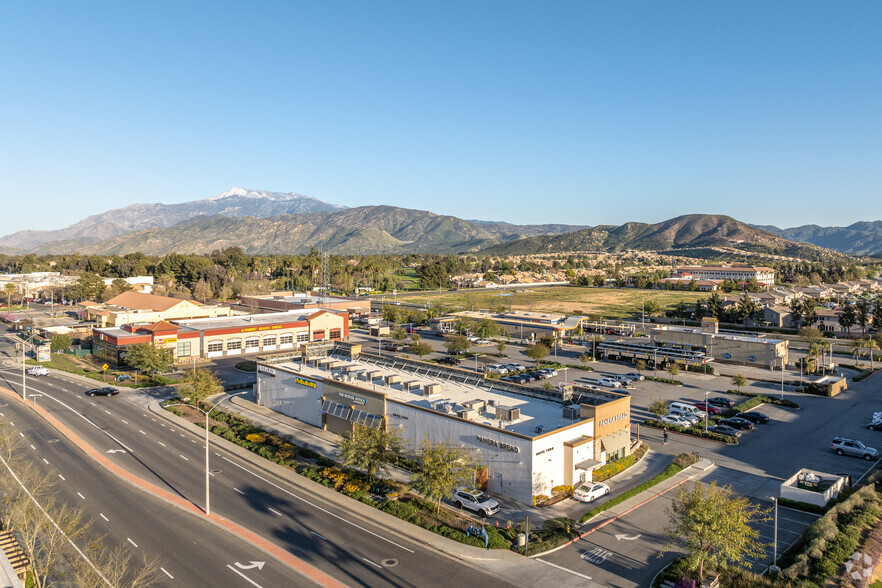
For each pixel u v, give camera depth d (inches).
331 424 2504.9
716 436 2417.6
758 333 5831.7
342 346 3154.5
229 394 3206.2
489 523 1619.1
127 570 1322.6
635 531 1579.7
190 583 1274.6
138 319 4751.5
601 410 2007.9
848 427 2591.0
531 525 1608.0
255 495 1804.9
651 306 6865.2
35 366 3762.3
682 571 1333.7
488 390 2412.6
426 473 1631.4
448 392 2377.0
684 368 3932.1
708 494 1348.4
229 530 1550.2
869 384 3476.9
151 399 3036.4
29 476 1642.5
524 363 4190.5
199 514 1648.6
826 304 7598.4
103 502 1721.2
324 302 6461.6
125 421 2605.8
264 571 1338.6
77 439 2315.5
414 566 1376.7
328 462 2089.1
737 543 1226.0
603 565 1393.9
